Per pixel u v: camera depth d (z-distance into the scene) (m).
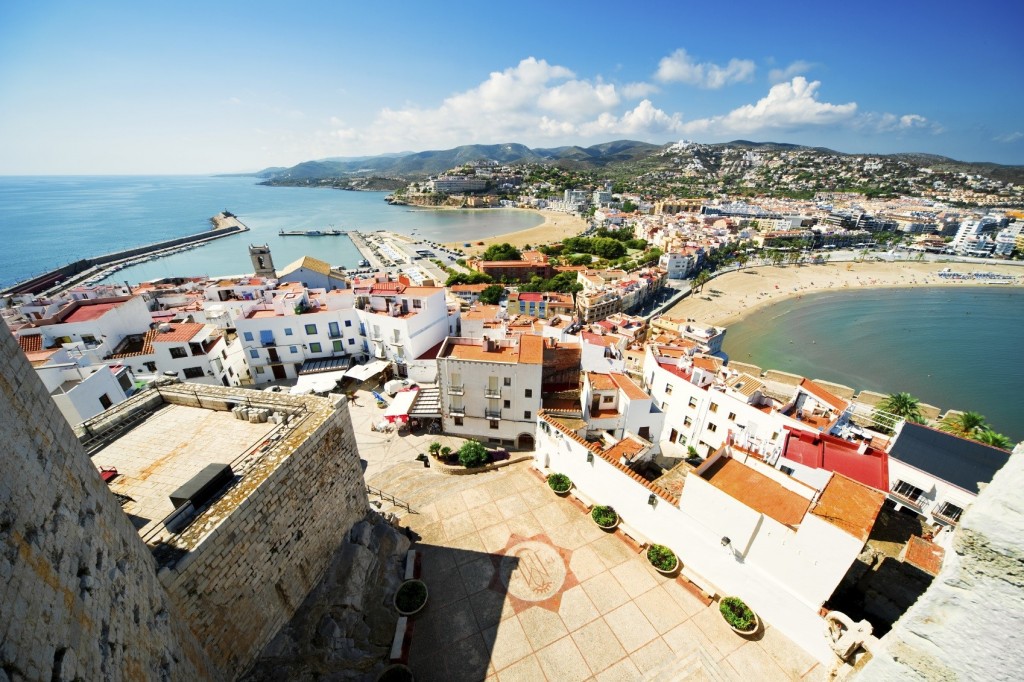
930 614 6.05
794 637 21.08
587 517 29.16
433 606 23.22
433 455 40.06
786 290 159.50
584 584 24.47
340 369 58.34
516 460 37.97
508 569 25.33
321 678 18.27
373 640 21.22
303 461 19.78
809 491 23.25
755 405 41.41
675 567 24.83
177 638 13.38
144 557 12.69
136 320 56.00
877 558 25.41
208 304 68.00
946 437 38.81
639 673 20.31
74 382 35.12
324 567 21.94
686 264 161.50
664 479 32.66
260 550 17.55
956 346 115.88
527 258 164.25
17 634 7.32
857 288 166.62
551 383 50.09
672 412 49.22
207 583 15.12
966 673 5.82
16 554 7.73
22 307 64.38
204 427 22.75
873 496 19.84
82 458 10.95
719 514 22.91
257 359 57.34
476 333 67.75
